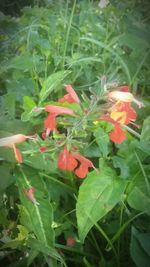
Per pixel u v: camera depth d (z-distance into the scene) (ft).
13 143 0.54
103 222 0.61
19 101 0.73
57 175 0.63
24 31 0.94
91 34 0.95
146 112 0.74
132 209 0.62
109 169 0.60
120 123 0.56
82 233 0.54
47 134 0.58
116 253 0.58
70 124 0.57
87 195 0.56
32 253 0.54
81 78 0.83
